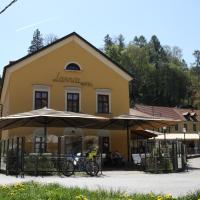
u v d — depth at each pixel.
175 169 25.53
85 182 17.86
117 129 34.75
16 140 23.25
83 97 35.09
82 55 35.62
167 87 119.88
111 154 32.25
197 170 27.81
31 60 33.75
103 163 31.41
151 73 119.62
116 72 36.66
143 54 121.94
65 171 22.36
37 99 33.56
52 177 21.08
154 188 15.15
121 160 31.30
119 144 35.78
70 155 23.28
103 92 35.84
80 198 9.09
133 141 40.12
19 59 33.25
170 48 146.62
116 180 19.05
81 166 23.50
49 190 11.43
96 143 34.28
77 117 25.56
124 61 118.75
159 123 32.69
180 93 122.00
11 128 31.62
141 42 148.88
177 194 12.77
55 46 34.72
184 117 94.06
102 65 36.22
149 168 25.12
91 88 35.53
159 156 25.22
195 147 83.56
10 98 32.62
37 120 27.41
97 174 22.89
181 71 124.50
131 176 21.94
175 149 25.92
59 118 26.44
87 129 34.00
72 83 34.88
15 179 19.67
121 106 36.28
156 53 139.88
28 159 22.58
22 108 32.81
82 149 33.25
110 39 138.88
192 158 61.88
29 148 31.80
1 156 25.11
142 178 20.38
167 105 118.62
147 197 10.16
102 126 32.53
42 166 22.55
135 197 10.20
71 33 35.16
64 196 10.09
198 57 144.62
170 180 19.02
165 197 8.89
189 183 17.39
